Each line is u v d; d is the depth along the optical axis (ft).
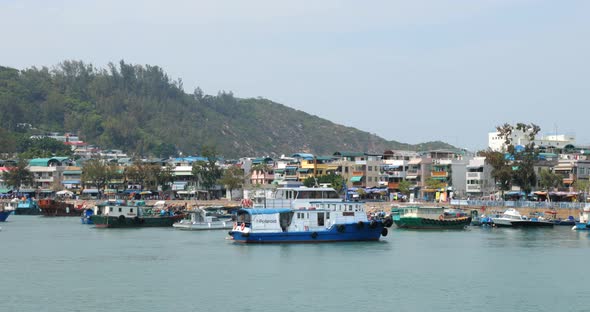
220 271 305.73
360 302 247.91
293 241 391.65
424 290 267.80
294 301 248.93
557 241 422.00
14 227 529.86
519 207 576.61
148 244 403.95
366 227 401.49
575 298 256.32
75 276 294.66
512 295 260.21
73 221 602.85
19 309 237.04
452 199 654.12
